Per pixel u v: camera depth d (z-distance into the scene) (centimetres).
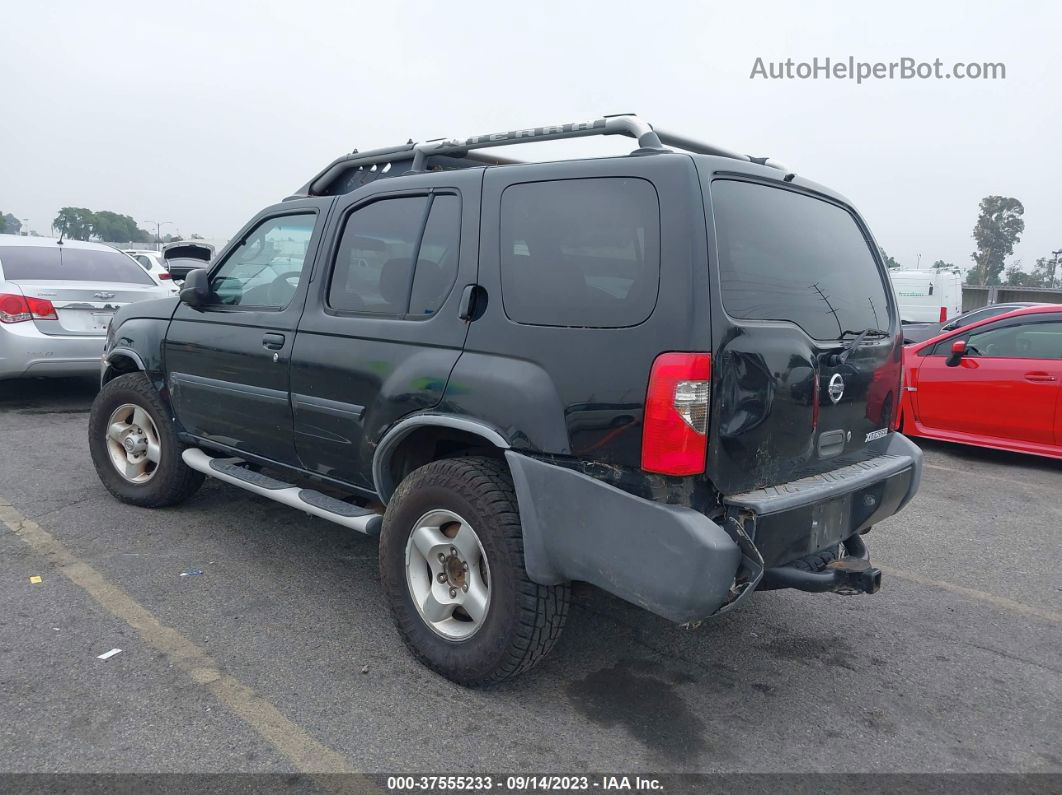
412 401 325
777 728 303
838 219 356
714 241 266
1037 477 706
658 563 259
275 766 265
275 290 409
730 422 265
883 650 371
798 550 290
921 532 548
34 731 277
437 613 321
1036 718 317
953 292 2084
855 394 331
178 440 477
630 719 304
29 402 845
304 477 400
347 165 426
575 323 283
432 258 335
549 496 284
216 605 382
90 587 396
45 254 816
